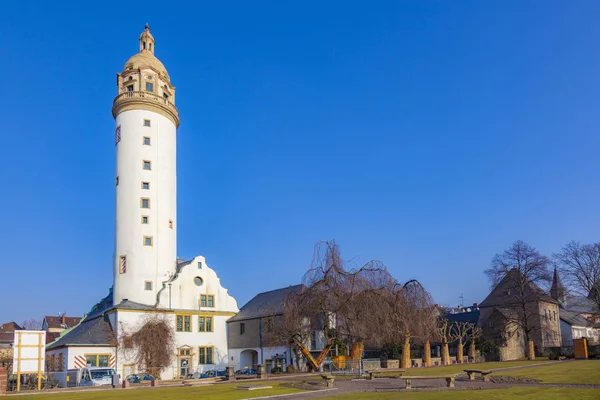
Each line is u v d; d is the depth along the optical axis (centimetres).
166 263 6369
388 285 4425
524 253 6794
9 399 2852
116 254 6303
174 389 3225
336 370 4288
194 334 6234
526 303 7331
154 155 6506
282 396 2367
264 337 5891
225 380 4034
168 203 6544
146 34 7194
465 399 1967
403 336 4609
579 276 7025
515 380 2812
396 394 2277
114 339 5625
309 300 4438
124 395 2814
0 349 8262
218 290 6606
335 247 4447
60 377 4700
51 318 11838
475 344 6912
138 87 6631
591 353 6031
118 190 6412
